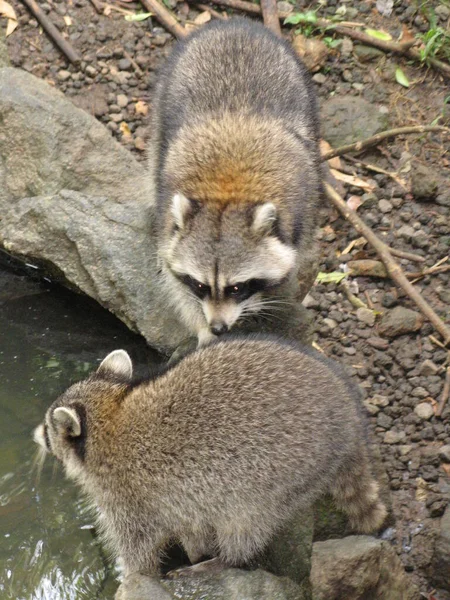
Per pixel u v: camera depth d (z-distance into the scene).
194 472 6.71
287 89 9.05
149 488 6.85
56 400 7.59
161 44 11.55
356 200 10.36
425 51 11.30
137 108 11.18
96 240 8.73
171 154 8.65
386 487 7.71
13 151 9.65
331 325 9.27
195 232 8.00
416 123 11.04
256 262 7.96
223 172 8.23
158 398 6.97
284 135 8.56
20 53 11.30
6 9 11.48
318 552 6.90
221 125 8.54
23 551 7.16
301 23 11.67
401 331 9.06
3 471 7.70
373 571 6.80
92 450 7.04
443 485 7.87
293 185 8.39
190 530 6.99
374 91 11.29
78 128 9.69
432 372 8.73
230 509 6.75
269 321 8.50
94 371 8.05
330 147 10.77
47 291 9.42
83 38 11.48
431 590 7.31
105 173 9.65
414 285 9.62
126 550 7.11
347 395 7.12
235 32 9.49
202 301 8.16
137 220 8.90
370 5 11.95
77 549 7.20
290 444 6.66
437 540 7.37
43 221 8.98
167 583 6.68
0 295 9.39
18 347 8.85
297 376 6.91
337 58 11.48
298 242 8.55
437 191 10.26
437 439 8.26
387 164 10.71
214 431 6.70
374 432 8.17
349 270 9.76
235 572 6.74
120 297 8.65
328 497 7.33
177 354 8.33
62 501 7.52
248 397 6.77
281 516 6.85
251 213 7.94
